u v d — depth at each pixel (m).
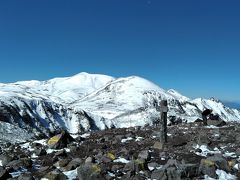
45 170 20.70
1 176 19.25
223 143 27.70
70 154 25.91
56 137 30.42
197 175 18.81
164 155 24.27
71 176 19.41
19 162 22.16
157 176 18.53
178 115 90.31
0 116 105.31
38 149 27.22
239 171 19.88
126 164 20.31
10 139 61.38
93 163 20.56
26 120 117.56
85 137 36.03
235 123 42.72
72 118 145.62
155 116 136.62
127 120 143.38
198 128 36.94
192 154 23.97
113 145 29.31
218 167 20.23
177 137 31.16
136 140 31.83
